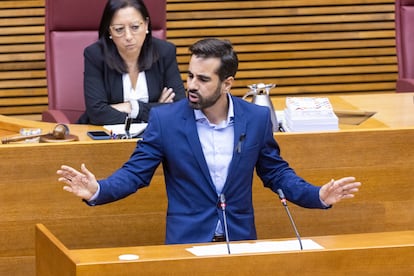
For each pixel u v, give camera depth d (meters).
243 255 6.02
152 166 6.88
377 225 8.25
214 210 6.88
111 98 9.31
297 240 6.51
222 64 6.70
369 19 13.34
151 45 9.32
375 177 8.16
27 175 7.75
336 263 6.12
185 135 6.85
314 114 8.23
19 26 12.99
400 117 9.00
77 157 7.78
